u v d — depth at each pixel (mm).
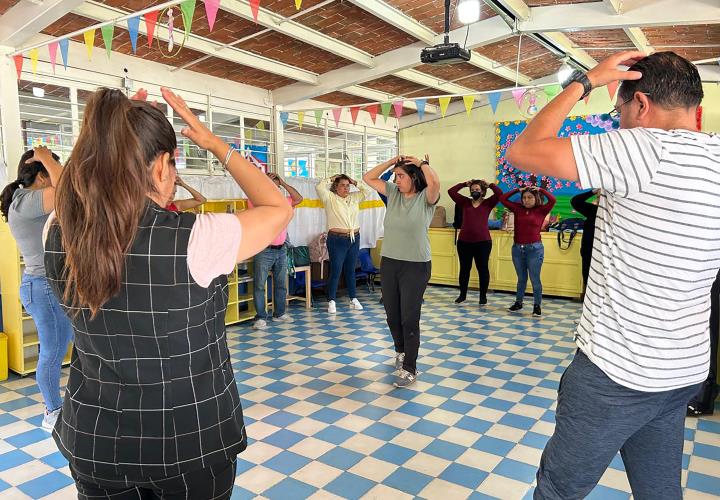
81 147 986
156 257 981
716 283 3070
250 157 5789
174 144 1088
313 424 3094
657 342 1253
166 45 4945
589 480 1396
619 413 1310
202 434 1067
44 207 2752
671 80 1252
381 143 9500
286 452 2756
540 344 4773
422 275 3574
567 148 1223
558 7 4980
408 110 8742
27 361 4113
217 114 6250
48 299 2955
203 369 1073
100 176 950
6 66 4195
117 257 953
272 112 6773
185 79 5734
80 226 960
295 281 6684
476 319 5777
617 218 1277
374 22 5113
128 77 5207
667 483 1415
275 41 5262
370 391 3619
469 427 3043
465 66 6824
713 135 1235
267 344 4820
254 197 1125
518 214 5980
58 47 4660
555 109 1271
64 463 2680
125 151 969
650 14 4676
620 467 2588
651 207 1205
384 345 4762
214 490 1128
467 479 2488
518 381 3799
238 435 1152
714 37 5602
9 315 3955
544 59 6875
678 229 1193
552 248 6984
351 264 6301
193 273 1007
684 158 1171
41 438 2951
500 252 7422
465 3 4000
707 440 2855
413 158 3553
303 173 8734
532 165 1261
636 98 1308
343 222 6039
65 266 1012
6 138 4230
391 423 3104
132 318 995
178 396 1039
